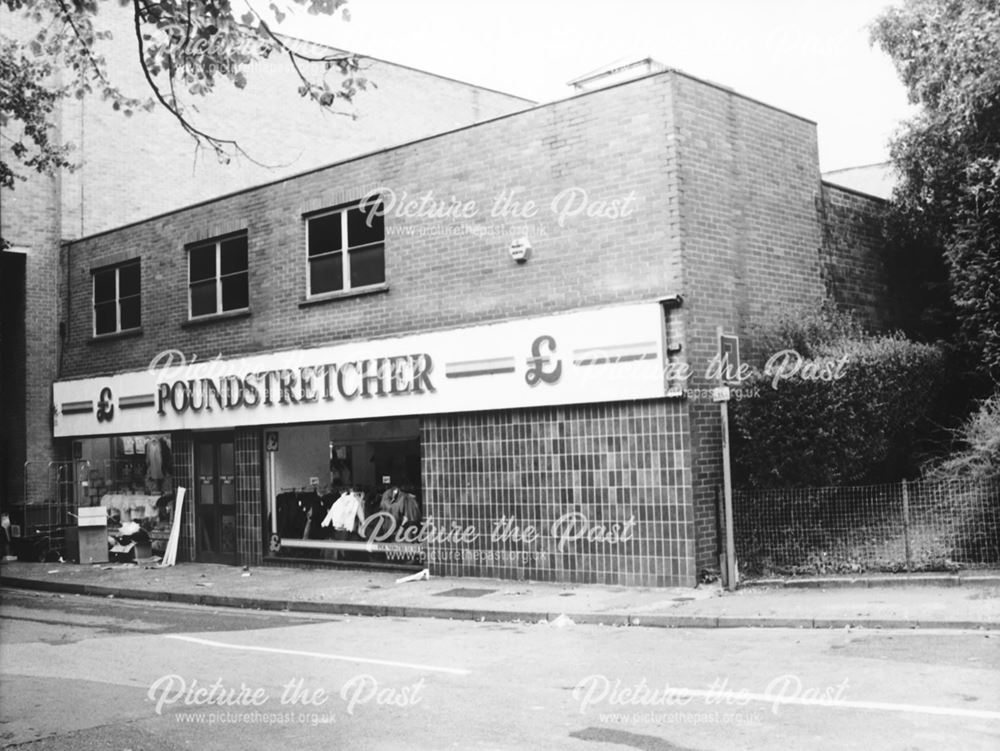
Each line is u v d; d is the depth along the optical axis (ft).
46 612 45.55
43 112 59.06
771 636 30.73
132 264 70.08
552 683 25.35
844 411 40.78
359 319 53.31
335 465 55.57
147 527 67.15
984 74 46.24
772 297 46.16
